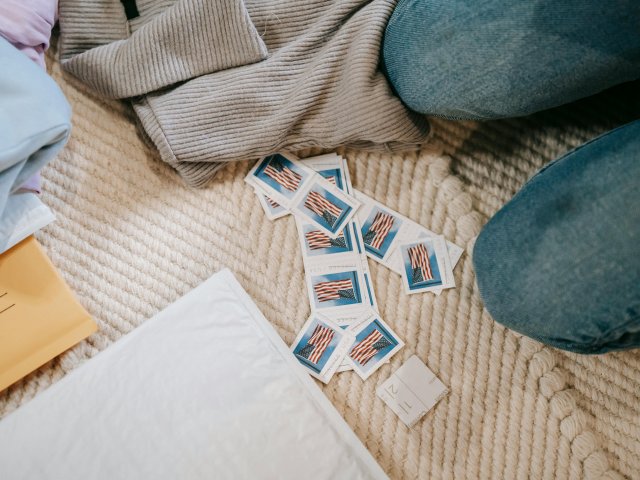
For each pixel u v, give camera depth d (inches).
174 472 37.9
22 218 36.4
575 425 41.1
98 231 41.1
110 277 40.8
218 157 40.2
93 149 41.7
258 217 42.4
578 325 34.0
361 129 40.0
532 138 43.6
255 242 42.2
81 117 41.9
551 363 41.8
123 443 38.0
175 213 41.9
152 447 38.1
